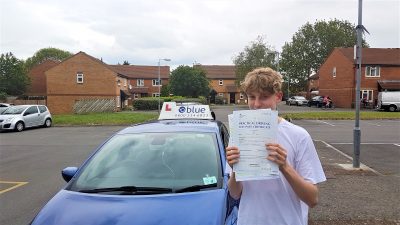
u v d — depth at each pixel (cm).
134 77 7450
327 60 5603
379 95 4109
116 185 381
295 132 227
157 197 355
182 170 395
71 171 436
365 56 4956
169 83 6731
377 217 548
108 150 440
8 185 832
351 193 674
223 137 498
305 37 7638
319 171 227
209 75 8275
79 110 4097
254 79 231
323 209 585
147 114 3600
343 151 1251
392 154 1163
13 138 1844
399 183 748
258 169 211
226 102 7756
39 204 679
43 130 2278
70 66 4866
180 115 704
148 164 407
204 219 319
